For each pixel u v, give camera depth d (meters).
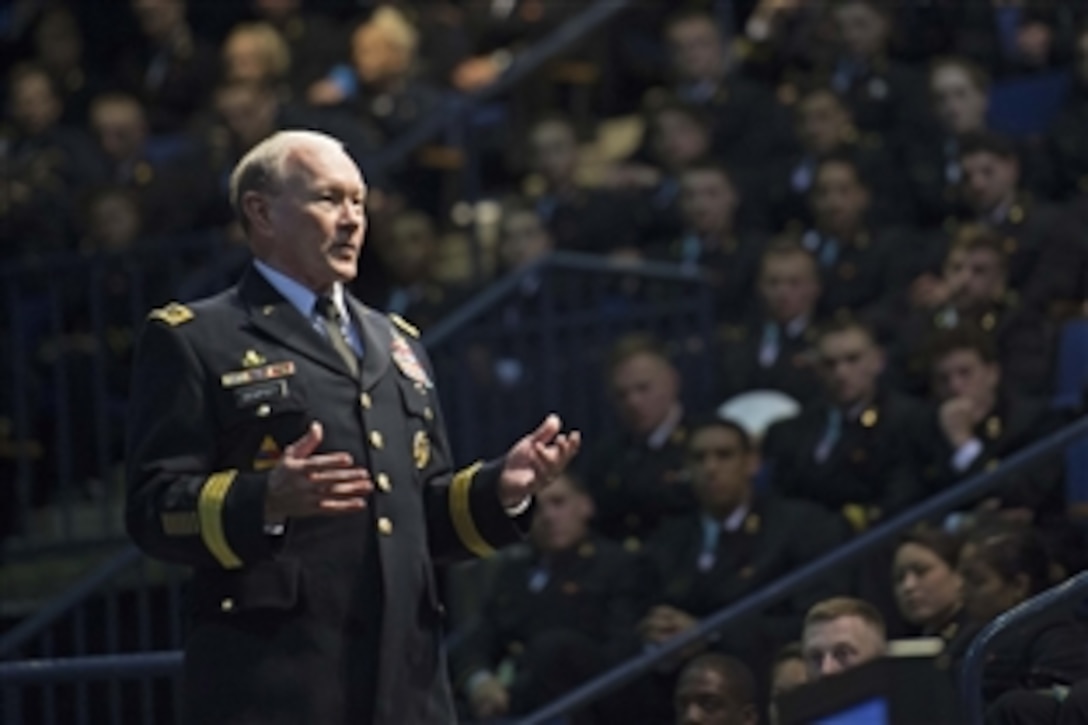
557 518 22.69
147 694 22.20
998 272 25.30
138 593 24.73
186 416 11.59
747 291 30.19
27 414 28.50
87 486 28.62
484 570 24.41
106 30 40.06
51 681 15.47
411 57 35.22
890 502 22.66
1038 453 17.11
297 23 37.62
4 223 32.00
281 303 11.93
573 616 22.39
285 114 32.09
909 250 29.12
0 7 41.41
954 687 15.02
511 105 36.72
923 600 18.23
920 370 24.64
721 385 27.36
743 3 38.25
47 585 26.81
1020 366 24.92
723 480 22.22
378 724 11.44
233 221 32.16
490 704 22.11
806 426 23.84
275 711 11.41
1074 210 27.59
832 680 15.12
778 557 22.06
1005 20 34.50
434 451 12.23
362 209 12.12
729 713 17.12
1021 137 31.30
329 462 10.96
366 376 11.93
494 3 38.31
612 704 20.09
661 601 22.36
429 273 30.23
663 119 32.75
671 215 32.19
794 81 34.12
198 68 38.12
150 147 35.78
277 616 11.49
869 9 33.03
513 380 26.94
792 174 31.69
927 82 32.19
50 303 29.70
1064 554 19.59
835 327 23.56
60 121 38.03
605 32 38.41
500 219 32.88
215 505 11.14
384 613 11.54
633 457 24.47
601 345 26.70
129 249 28.06
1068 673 15.45
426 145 33.19
